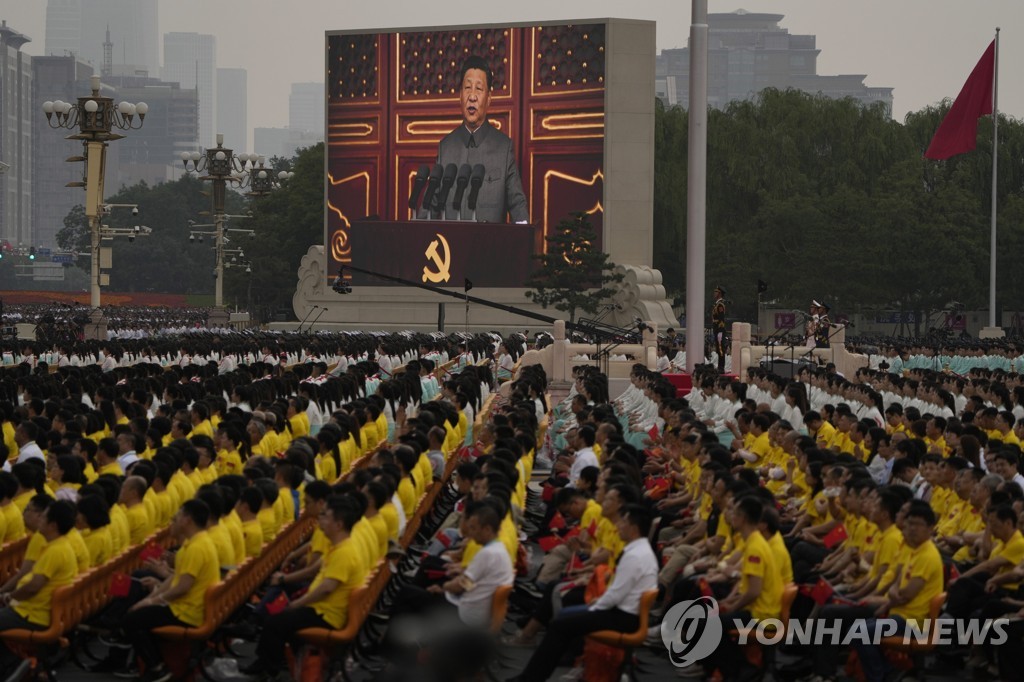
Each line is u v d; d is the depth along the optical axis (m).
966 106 70.06
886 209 94.56
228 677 15.96
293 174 127.56
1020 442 24.81
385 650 15.99
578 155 91.69
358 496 15.88
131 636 15.22
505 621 18.31
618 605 14.77
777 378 35.66
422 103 93.62
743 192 103.50
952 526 18.78
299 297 100.50
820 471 19.42
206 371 41.41
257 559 17.22
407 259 94.06
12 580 15.31
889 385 37.34
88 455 21.48
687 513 22.19
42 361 54.84
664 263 108.12
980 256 94.00
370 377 44.09
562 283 88.81
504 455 20.50
